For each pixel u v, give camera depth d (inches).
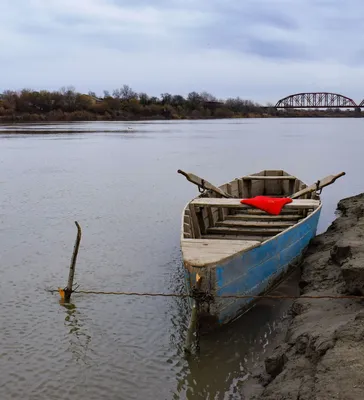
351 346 217.5
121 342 303.7
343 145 1918.1
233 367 273.1
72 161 1256.8
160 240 511.2
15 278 402.0
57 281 397.4
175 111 6437.0
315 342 237.3
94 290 381.4
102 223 578.6
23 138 2126.0
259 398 226.7
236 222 477.4
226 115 7396.7
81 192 785.6
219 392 251.9
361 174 1063.0
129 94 6441.9
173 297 368.5
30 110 4749.0
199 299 288.0
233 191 592.4
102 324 326.3
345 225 492.7
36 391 254.8
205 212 471.5
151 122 4931.1
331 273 358.9
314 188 511.2
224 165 1225.4
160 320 332.5
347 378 195.2
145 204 693.3
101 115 5265.8
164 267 432.1
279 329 310.7
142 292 378.9
